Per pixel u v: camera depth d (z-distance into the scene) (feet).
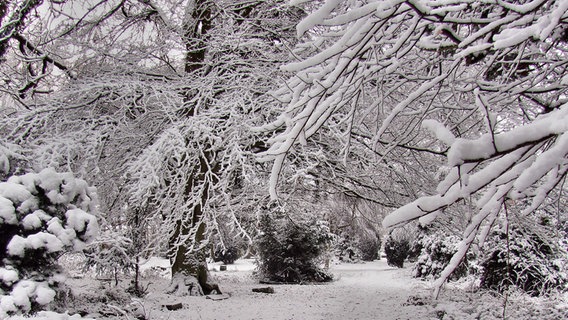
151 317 23.70
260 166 37.42
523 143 6.86
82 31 36.35
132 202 26.07
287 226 54.95
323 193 46.47
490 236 35.91
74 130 32.30
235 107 27.68
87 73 35.65
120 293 28.76
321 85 9.62
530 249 34.30
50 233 17.89
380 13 8.32
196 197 27.73
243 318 27.66
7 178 20.13
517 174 7.80
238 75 31.35
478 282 39.37
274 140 10.84
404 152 32.40
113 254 32.76
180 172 29.53
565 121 6.54
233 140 26.09
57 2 33.35
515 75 12.87
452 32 10.43
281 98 11.94
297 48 11.73
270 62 31.22
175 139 26.43
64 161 27.99
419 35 10.36
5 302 15.43
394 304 33.14
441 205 7.55
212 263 96.68
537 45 11.93
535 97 11.68
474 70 17.24
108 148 34.01
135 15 37.78
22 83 33.40
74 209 18.92
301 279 54.90
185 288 36.40
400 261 83.82
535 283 33.01
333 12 16.55
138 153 34.12
